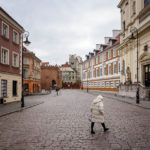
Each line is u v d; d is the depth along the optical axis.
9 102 18.02
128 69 25.42
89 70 54.22
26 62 38.12
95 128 6.83
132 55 24.12
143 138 5.50
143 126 7.13
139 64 21.95
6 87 17.70
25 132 6.30
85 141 5.22
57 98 24.62
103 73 41.66
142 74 21.41
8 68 18.17
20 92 21.22
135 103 15.58
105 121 8.16
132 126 7.13
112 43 37.53
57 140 5.34
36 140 5.37
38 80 47.22
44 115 9.99
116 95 28.27
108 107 13.54
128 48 24.92
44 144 5.00
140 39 21.73
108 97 24.45
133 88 21.69
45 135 5.90
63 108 13.16
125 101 17.56
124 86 25.09
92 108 6.22
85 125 7.37
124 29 28.41
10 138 5.60
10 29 18.73
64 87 90.94
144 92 18.98
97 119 6.08
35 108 13.37
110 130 6.50
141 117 9.20
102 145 4.86
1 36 16.66
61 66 101.62
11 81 18.80
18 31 21.09
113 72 35.84
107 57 39.12
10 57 18.67
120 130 6.50
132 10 24.47
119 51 31.73
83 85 61.94
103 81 41.72
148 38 19.70
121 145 4.86
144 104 14.81
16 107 13.60
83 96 28.61
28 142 5.19
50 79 73.75
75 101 19.27
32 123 7.82
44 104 16.33
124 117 9.20
